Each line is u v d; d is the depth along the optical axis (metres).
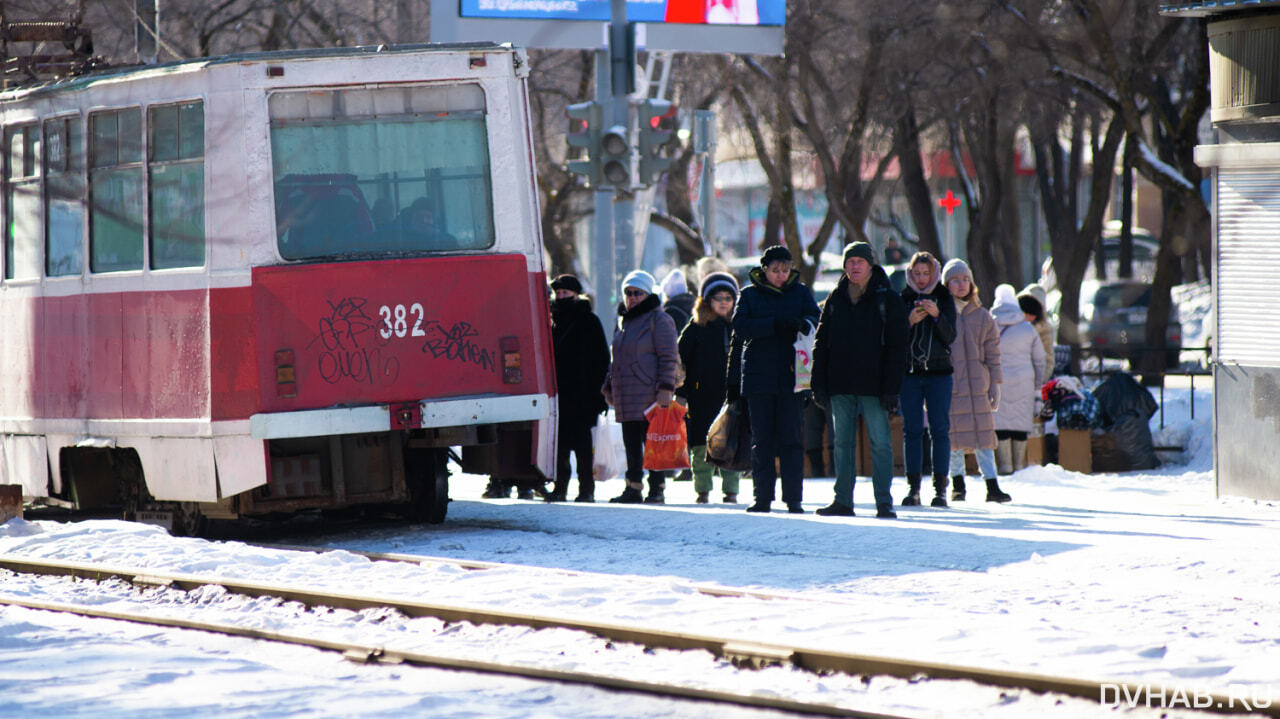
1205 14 60.53
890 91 118.25
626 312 58.00
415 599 33.47
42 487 53.78
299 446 49.00
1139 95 128.50
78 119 51.88
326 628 32.03
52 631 31.92
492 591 35.00
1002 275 135.75
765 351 51.47
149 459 49.41
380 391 47.94
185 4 104.00
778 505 56.69
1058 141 155.88
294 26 109.62
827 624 29.84
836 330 50.19
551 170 133.62
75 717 23.56
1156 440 83.19
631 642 29.22
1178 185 109.62
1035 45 111.38
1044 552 41.09
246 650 30.52
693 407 59.44
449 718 23.86
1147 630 30.38
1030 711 23.45
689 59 123.06
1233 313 60.69
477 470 53.44
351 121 48.53
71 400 52.31
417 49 49.00
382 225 48.72
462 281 48.94
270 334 47.22
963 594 35.25
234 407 47.19
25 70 60.28
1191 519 50.94
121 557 42.31
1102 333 148.88
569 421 60.31
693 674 26.73
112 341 50.69
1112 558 39.94
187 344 48.19
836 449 50.94
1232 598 34.44
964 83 115.12
